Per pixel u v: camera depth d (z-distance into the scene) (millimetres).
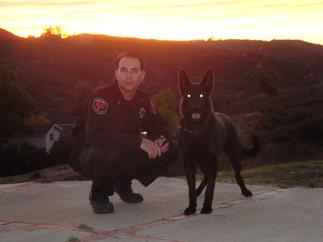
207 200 3736
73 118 42125
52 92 58500
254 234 3158
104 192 3812
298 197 4102
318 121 27000
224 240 3051
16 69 65812
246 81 73812
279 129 28688
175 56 82375
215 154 3801
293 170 5500
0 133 33938
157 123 3969
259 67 80375
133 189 4703
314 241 2998
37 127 36688
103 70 77812
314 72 83250
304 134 26547
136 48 84750
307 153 23438
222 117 4258
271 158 22609
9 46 81812
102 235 3182
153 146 3631
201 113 3686
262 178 5141
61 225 3473
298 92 45469
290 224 3350
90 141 3693
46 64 76688
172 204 4051
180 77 3777
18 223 3605
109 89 3764
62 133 36188
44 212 3910
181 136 3807
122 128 3807
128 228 3338
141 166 3822
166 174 6992
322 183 4684
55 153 28328
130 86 3707
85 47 85375
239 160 4312
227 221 3469
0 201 4359
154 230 3279
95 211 3779
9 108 36750
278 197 4160
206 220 3508
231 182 4961
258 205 3904
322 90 43969
